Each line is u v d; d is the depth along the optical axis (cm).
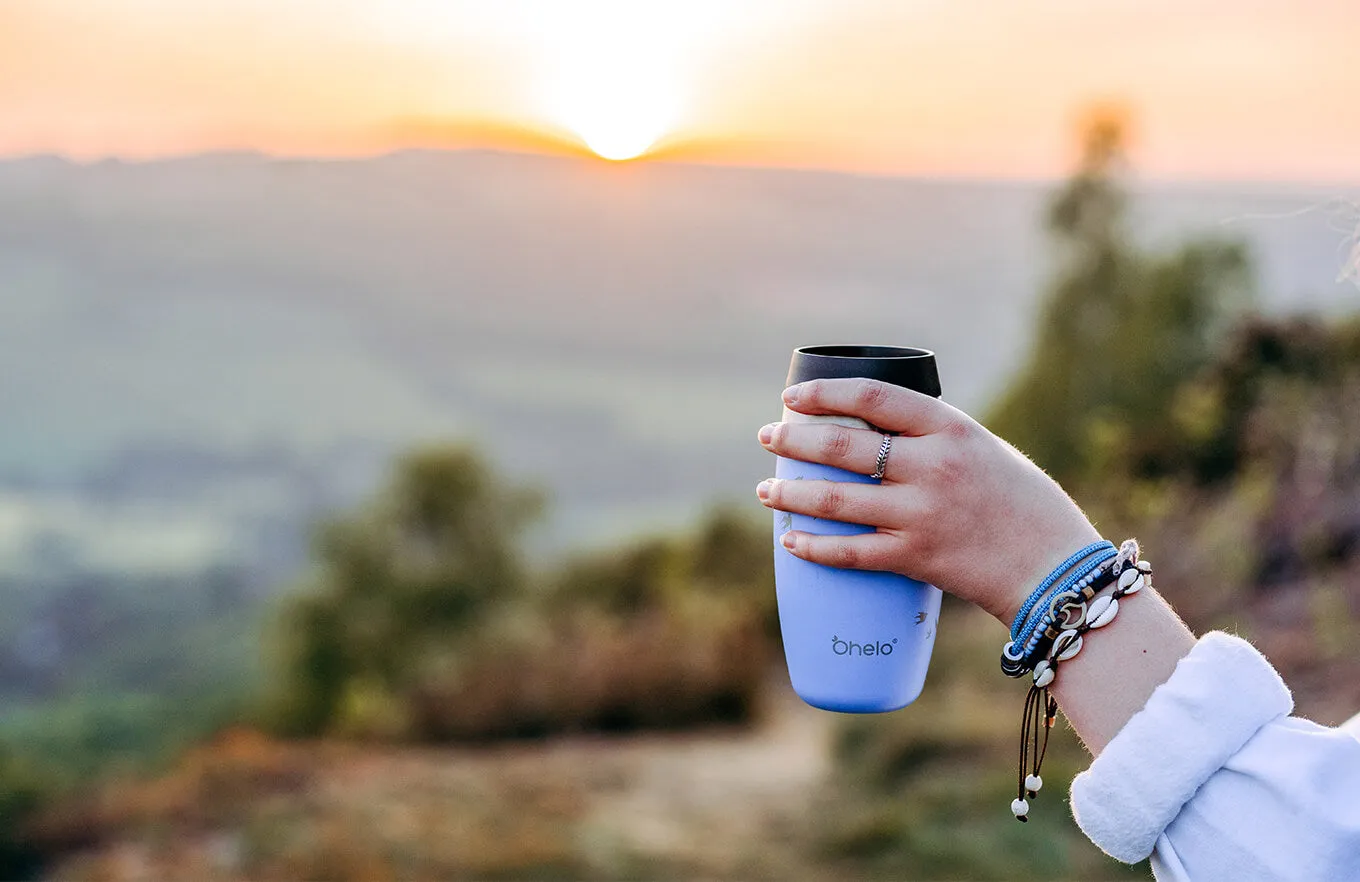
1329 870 78
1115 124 1516
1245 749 83
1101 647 90
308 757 989
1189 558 753
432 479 2189
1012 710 764
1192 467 835
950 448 94
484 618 1955
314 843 747
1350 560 681
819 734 998
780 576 111
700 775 869
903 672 108
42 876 807
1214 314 1300
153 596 4341
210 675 3256
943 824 608
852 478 98
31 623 4078
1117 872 514
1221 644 86
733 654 1102
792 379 107
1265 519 723
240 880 724
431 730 1058
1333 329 766
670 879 636
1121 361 1353
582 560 1833
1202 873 82
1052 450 1371
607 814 765
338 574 2092
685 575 1756
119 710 1909
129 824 851
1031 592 92
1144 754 84
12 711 1947
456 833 747
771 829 694
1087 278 1457
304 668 2003
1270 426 775
